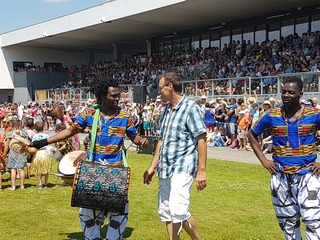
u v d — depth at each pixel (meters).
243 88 18.38
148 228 5.82
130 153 14.01
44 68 39.47
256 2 23.11
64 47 40.53
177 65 29.34
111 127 4.19
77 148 8.45
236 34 28.55
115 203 3.94
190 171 4.21
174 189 4.17
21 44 37.97
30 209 6.90
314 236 3.78
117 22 28.25
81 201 3.92
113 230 4.13
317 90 15.52
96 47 40.97
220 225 5.89
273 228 5.77
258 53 24.55
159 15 26.25
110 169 4.00
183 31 32.19
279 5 24.00
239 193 7.83
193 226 4.41
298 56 21.03
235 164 11.24
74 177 3.93
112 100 4.18
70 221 6.21
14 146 8.38
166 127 4.29
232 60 25.16
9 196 7.88
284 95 3.83
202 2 22.91
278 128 3.89
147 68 31.52
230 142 15.67
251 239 5.31
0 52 38.84
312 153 3.83
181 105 4.24
